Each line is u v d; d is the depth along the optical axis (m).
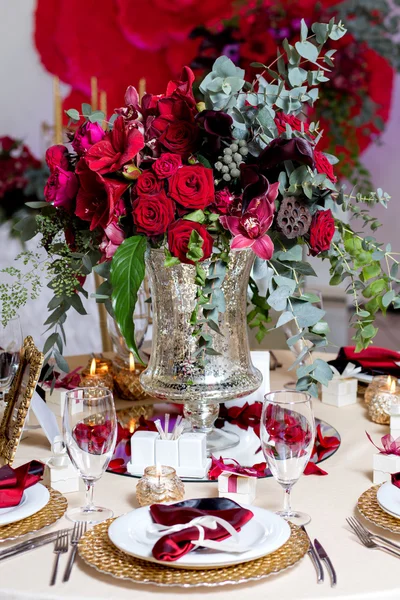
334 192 1.40
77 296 1.49
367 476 1.38
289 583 0.98
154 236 1.32
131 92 1.47
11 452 1.40
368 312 1.51
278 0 3.57
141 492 1.23
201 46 3.69
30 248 3.95
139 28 4.76
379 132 4.04
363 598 0.95
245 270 1.42
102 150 1.32
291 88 1.41
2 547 1.10
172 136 1.32
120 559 1.01
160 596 0.95
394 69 3.82
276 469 1.15
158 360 1.46
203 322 1.33
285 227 1.33
